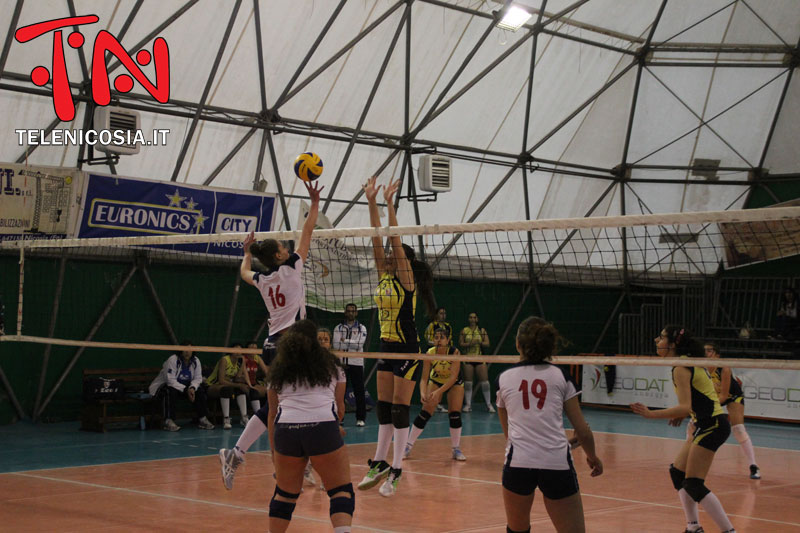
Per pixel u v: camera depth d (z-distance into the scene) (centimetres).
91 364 1424
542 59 1736
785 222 1977
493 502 743
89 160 1312
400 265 704
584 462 1054
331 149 1605
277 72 1460
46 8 1194
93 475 877
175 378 1323
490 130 1789
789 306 1872
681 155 2038
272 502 486
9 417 1341
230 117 1463
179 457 1031
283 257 607
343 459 475
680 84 1938
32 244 1033
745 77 1919
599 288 2127
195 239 805
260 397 1420
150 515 661
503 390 441
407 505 725
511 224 616
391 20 1505
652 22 1816
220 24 1346
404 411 723
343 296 1523
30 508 688
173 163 1434
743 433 955
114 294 1441
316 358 475
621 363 586
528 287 2023
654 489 846
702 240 2091
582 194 2038
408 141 1683
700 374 591
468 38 1611
